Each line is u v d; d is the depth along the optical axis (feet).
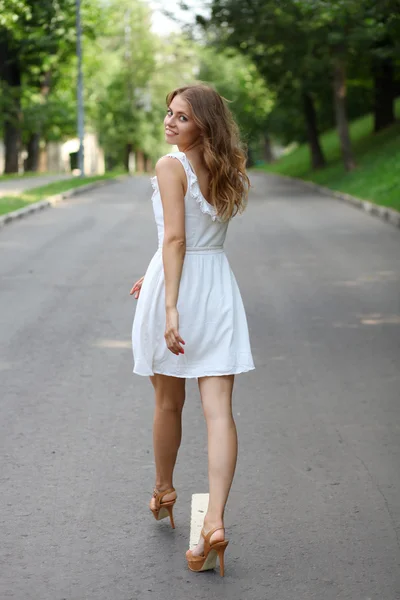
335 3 66.59
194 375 12.81
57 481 15.93
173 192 12.42
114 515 14.48
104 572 12.57
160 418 13.64
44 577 12.41
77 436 18.31
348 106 161.48
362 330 28.19
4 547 13.33
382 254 45.47
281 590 12.03
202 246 12.83
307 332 27.91
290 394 21.31
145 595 11.92
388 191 76.07
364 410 20.06
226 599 11.80
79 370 23.50
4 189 101.60
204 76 214.69
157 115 249.96
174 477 16.10
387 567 12.66
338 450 17.48
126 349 25.79
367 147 114.73
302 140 187.52
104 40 238.89
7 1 102.32
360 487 15.60
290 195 94.79
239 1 94.63
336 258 44.06
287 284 36.60
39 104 160.56
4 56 152.15
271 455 17.20
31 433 18.52
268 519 14.29
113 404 20.51
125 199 90.84
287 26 93.45
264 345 26.25
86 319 29.89
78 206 80.59
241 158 12.91
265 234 55.16
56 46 144.97
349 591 11.99
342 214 69.15
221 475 12.56
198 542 12.85
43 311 31.24
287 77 114.32
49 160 270.05
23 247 49.29
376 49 89.10
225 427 12.68
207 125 12.50
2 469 16.51
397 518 14.32
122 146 258.37
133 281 37.45
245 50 104.06
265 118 190.80
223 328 12.82
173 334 12.42
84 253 46.37
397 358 24.68
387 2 66.95
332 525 14.05
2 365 24.09
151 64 245.24
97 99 223.71
